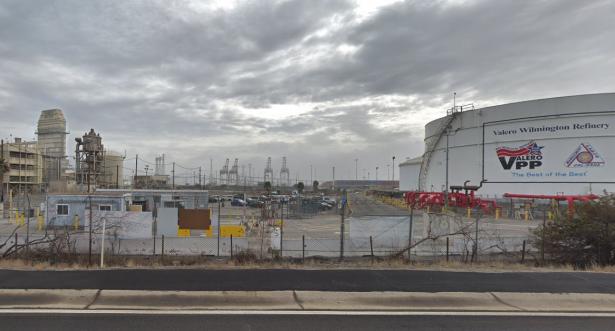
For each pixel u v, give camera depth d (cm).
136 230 2048
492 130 4859
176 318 712
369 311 773
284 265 1215
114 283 930
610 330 677
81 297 826
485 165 4909
